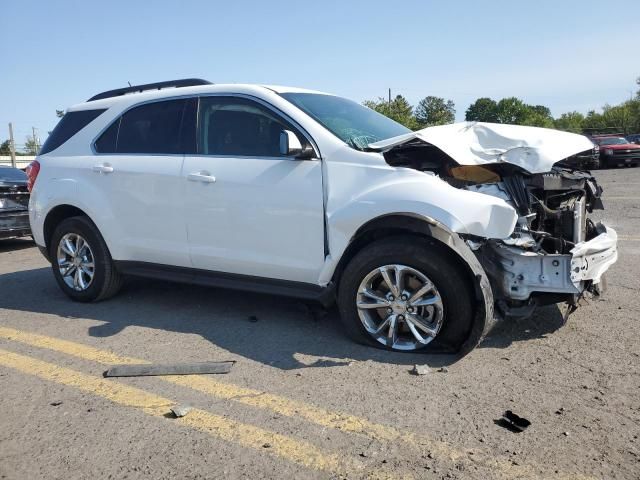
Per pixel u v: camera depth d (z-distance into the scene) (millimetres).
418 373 3473
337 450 2697
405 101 49875
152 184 4754
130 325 4719
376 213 3680
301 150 3984
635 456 2553
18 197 8992
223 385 3465
